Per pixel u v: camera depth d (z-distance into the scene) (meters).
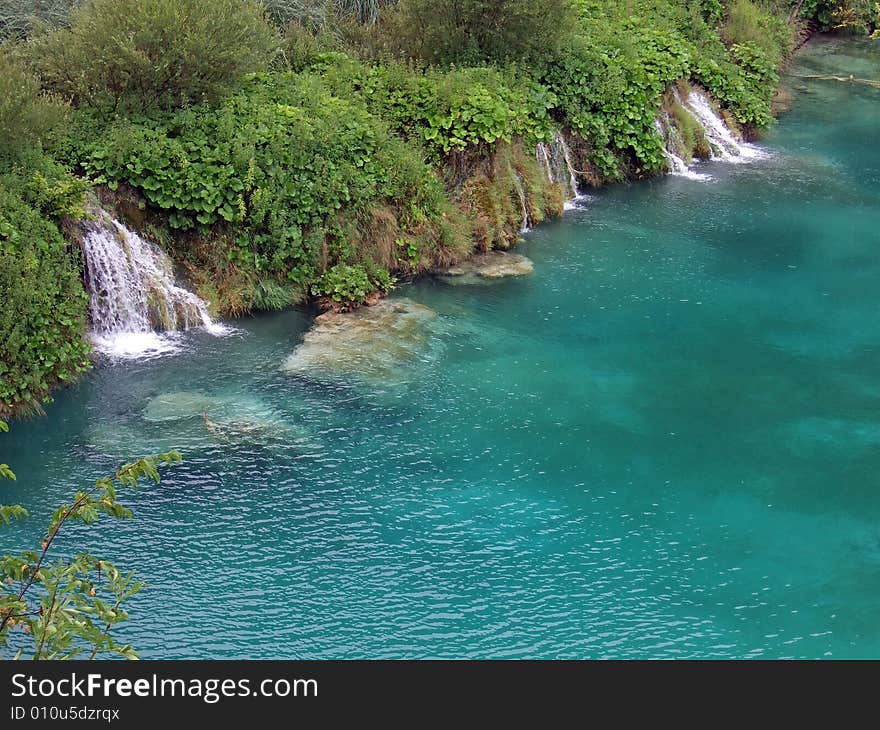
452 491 12.52
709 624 10.56
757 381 15.41
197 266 16.67
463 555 11.43
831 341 16.70
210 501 12.10
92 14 17.48
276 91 18.94
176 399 14.13
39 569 6.41
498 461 13.17
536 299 17.78
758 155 26.12
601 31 25.28
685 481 12.93
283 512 11.98
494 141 20.00
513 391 14.83
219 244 16.67
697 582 11.17
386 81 20.41
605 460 13.30
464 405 14.40
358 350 15.66
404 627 10.35
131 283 15.71
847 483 13.00
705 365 15.82
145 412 13.80
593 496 12.56
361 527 11.80
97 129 16.69
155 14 16.77
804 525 12.17
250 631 10.20
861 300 18.19
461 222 19.09
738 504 12.52
